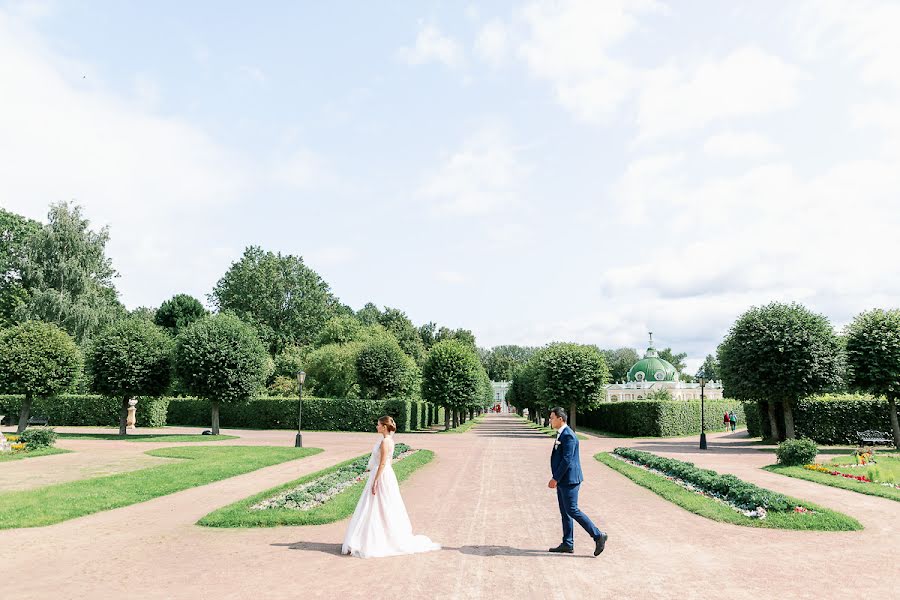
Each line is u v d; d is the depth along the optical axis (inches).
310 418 1801.2
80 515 437.4
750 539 362.3
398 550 323.9
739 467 788.0
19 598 250.7
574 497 327.3
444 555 320.8
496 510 458.9
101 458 832.9
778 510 428.8
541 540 358.3
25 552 330.3
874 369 1096.8
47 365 1291.8
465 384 1875.0
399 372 2122.3
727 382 1264.8
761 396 1198.3
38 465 752.3
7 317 1961.1
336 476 593.0
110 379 1307.8
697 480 562.9
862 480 628.4
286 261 2992.1
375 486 326.3
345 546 322.3
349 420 1786.4
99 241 1940.2
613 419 1863.9
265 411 1831.9
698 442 1342.3
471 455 945.5
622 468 729.0
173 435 1336.1
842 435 1284.4
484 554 323.3
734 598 249.6
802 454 757.9
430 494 539.8
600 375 1684.3
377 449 332.5
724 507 455.5
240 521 399.5
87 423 1768.0
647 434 1577.3
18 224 2114.9
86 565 303.3
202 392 1339.8
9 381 1263.5
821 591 260.1
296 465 777.6
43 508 449.7
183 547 340.5
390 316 3708.2
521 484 607.5
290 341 2834.6
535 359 2613.2
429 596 250.5
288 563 304.2
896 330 1108.5
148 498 513.7
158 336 1414.9
